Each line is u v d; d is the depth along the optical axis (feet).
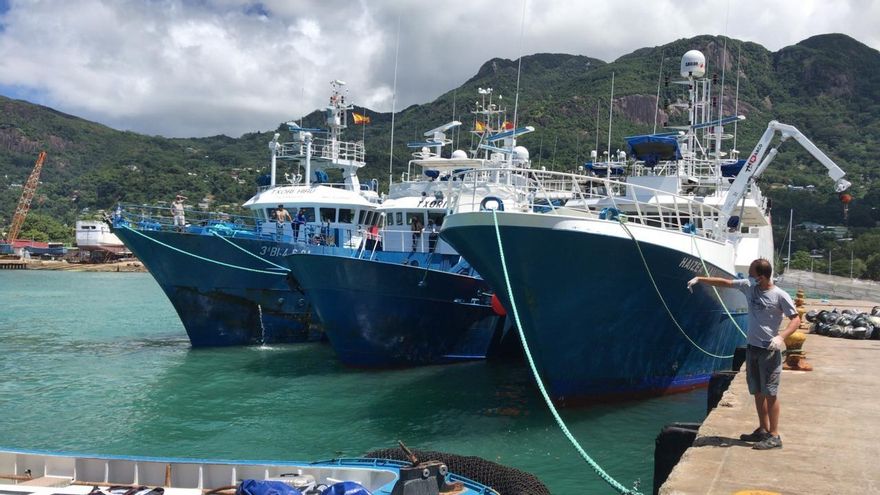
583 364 48.57
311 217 81.66
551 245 43.88
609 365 49.26
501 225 44.09
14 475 27.14
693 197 67.97
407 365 66.44
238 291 76.59
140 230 74.18
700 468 22.38
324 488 22.94
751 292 24.77
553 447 40.78
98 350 78.23
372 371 64.49
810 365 41.19
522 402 51.65
